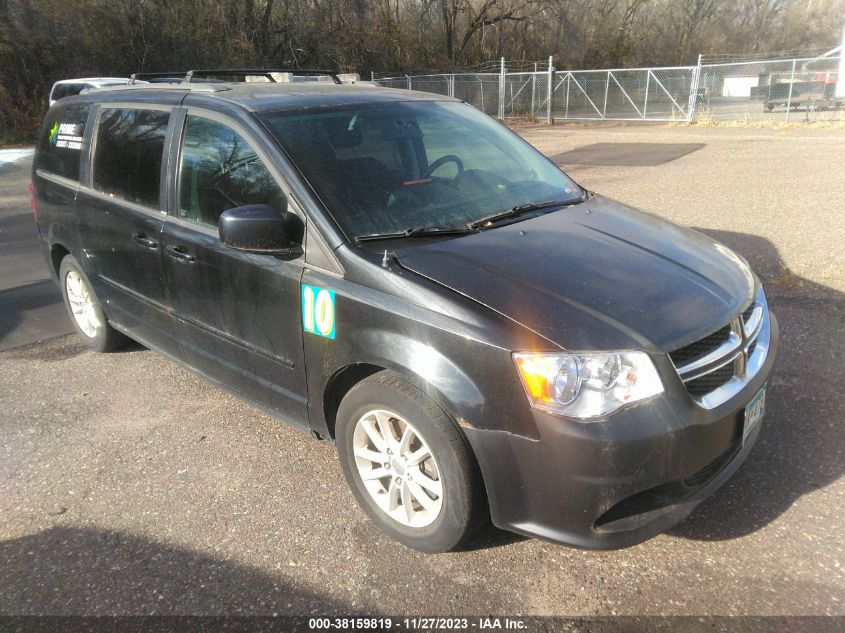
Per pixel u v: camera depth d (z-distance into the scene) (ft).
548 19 120.16
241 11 88.58
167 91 12.74
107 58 77.46
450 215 10.28
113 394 14.25
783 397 12.59
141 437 12.53
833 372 13.39
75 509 10.50
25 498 10.84
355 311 8.87
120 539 9.76
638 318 8.07
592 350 7.61
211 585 8.80
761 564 8.68
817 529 9.21
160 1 81.20
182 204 11.73
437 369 8.08
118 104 13.76
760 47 168.04
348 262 9.11
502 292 8.30
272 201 10.12
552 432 7.55
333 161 10.31
